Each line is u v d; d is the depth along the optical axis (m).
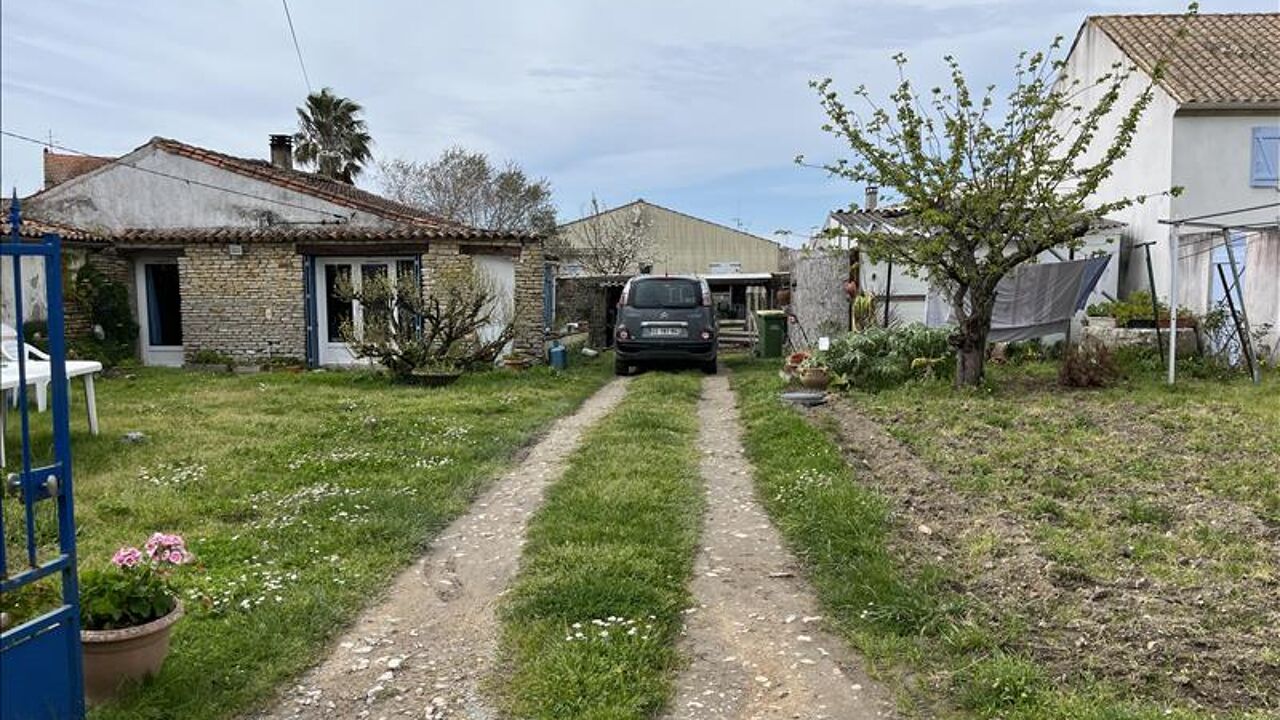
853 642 4.11
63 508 3.11
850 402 11.17
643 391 12.70
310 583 4.79
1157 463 7.26
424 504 6.38
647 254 43.72
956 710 3.46
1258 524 5.55
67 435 3.09
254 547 5.41
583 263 36.50
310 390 13.06
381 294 14.09
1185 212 15.35
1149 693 3.46
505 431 9.38
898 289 16.33
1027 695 3.43
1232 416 9.30
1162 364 13.09
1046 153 11.16
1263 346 12.86
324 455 8.11
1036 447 8.01
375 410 10.77
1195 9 10.98
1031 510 5.97
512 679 3.80
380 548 5.44
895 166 11.37
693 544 5.58
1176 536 5.38
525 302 17.80
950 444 8.23
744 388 13.13
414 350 13.87
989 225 11.31
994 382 12.23
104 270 16.88
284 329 16.77
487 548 5.62
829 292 17.23
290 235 16.48
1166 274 15.41
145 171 17.95
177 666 3.73
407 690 3.74
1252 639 3.89
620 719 3.38
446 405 11.16
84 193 18.12
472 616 4.53
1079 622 4.11
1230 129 15.29
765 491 6.89
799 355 13.14
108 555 5.24
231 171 17.77
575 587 4.62
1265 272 12.93
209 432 9.29
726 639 4.20
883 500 6.14
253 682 3.71
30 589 3.30
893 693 3.63
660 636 4.14
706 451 8.57
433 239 16.33
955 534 5.49
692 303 15.52
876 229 14.73
